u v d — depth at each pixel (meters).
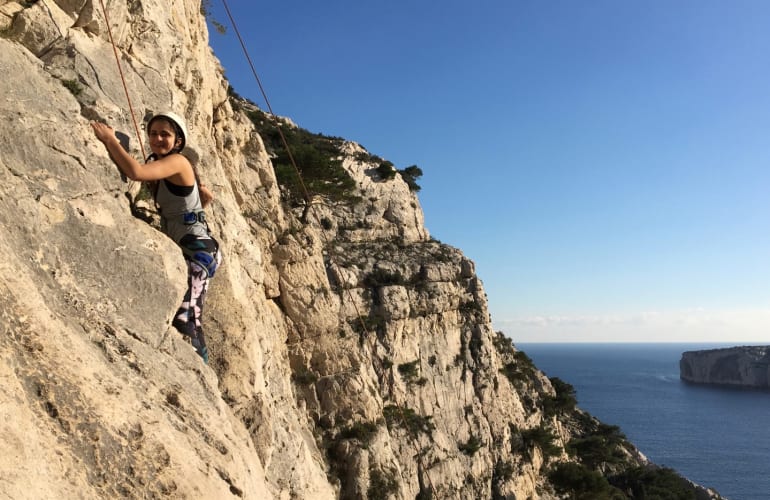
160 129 6.20
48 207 4.97
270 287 33.59
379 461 35.31
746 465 142.25
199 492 4.11
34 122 5.27
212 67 21.66
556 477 60.88
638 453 88.81
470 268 66.06
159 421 4.37
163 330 5.65
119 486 3.55
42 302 4.02
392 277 58.44
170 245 6.02
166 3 12.30
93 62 7.75
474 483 52.34
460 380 58.03
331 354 36.19
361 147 84.44
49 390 3.49
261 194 34.34
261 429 8.02
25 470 2.91
